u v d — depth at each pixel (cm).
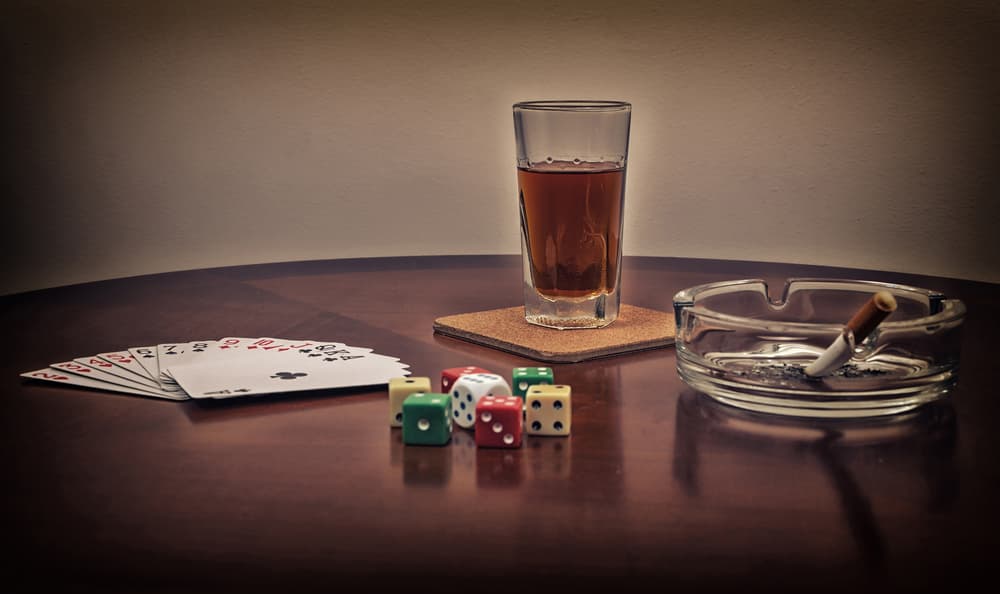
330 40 139
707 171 142
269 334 78
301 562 53
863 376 64
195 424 64
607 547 54
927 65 131
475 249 147
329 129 142
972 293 89
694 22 137
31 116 133
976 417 65
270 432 64
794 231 141
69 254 138
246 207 143
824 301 72
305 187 143
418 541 54
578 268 77
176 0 135
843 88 135
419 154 144
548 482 58
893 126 134
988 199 133
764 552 53
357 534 55
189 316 83
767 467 59
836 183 138
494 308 84
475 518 56
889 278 94
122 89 136
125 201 139
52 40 132
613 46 139
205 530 55
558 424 63
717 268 97
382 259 102
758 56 136
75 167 137
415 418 62
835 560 53
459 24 139
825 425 64
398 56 140
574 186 76
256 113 140
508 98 142
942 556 53
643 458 60
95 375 71
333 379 69
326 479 59
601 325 78
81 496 57
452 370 67
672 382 70
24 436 63
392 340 77
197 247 143
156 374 70
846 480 58
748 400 65
